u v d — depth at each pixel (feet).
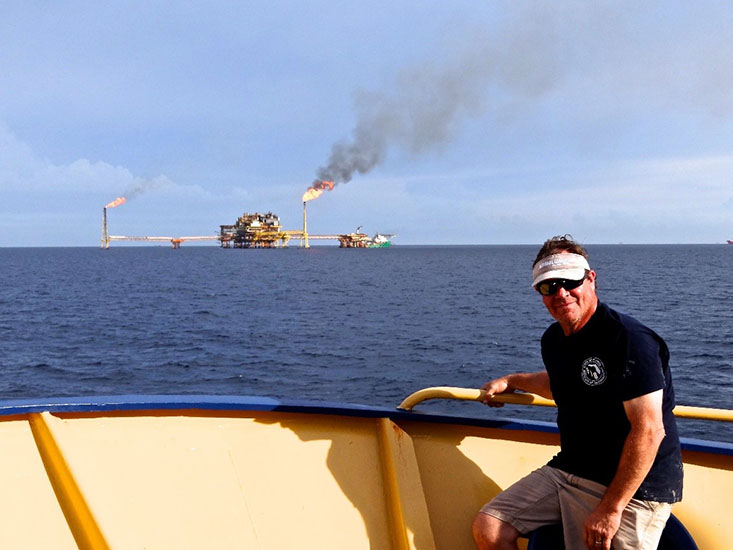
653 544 7.45
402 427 9.58
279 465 8.70
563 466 8.03
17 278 236.63
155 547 7.45
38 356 73.46
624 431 7.41
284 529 8.08
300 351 77.10
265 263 415.03
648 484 7.36
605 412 7.45
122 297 155.43
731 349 78.18
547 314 118.52
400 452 8.94
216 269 325.62
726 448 9.12
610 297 150.41
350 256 609.42
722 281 211.20
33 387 58.54
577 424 7.80
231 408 9.00
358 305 136.46
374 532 8.30
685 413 8.80
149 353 75.56
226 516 8.00
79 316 113.80
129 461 8.20
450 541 8.40
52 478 7.79
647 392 7.11
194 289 183.83
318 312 121.90
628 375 7.17
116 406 8.68
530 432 9.63
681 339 86.74
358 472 8.88
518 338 88.28
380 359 72.02
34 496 7.57
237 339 86.69
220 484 8.29
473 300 149.89
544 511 8.02
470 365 68.95
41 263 410.93
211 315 115.96
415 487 8.63
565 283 7.46
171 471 8.25
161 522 7.70
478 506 8.79
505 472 9.18
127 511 7.68
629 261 408.26
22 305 134.00
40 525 7.32
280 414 9.24
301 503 8.38
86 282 215.31
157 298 152.97
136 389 57.52
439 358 72.84
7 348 79.05
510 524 8.07
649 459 7.09
